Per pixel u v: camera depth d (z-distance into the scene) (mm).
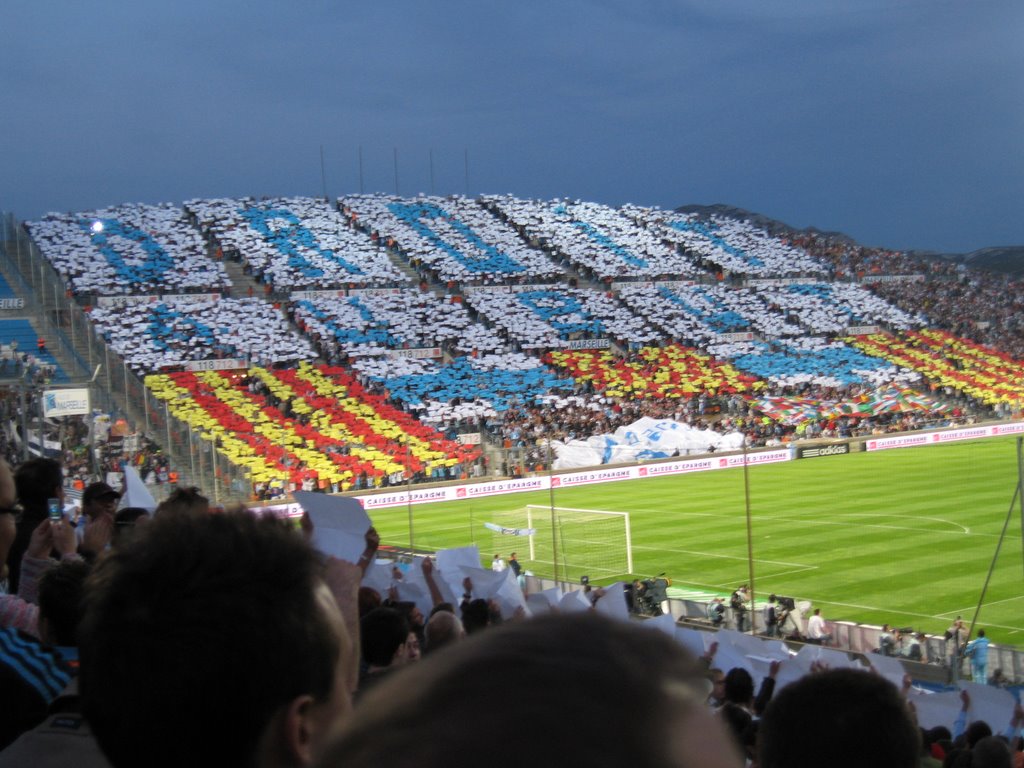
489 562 38469
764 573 34219
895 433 73312
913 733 2336
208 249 86812
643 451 64375
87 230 84000
